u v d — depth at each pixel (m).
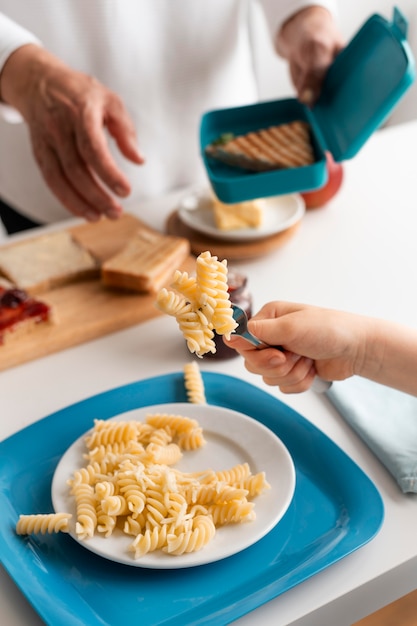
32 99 1.56
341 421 1.16
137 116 2.01
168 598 0.88
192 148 2.12
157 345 1.39
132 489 0.96
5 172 2.12
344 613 0.91
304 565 0.90
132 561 0.89
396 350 0.98
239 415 1.11
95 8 1.82
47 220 2.19
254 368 0.99
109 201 1.55
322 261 1.61
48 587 0.89
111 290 1.53
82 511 0.94
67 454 1.07
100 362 1.35
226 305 0.83
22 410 1.25
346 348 0.98
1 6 1.80
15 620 0.89
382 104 1.43
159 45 1.93
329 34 1.76
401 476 1.01
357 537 0.92
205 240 1.67
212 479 0.99
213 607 0.86
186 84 2.02
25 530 0.96
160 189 2.14
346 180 1.93
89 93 1.52
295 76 1.86
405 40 1.41
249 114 1.78
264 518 0.94
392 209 1.78
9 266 1.59
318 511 0.98
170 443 1.10
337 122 1.63
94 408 1.19
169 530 0.91
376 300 1.46
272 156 1.56
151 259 1.55
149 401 1.21
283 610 0.87
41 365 1.36
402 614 1.43
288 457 1.02
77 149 1.53
